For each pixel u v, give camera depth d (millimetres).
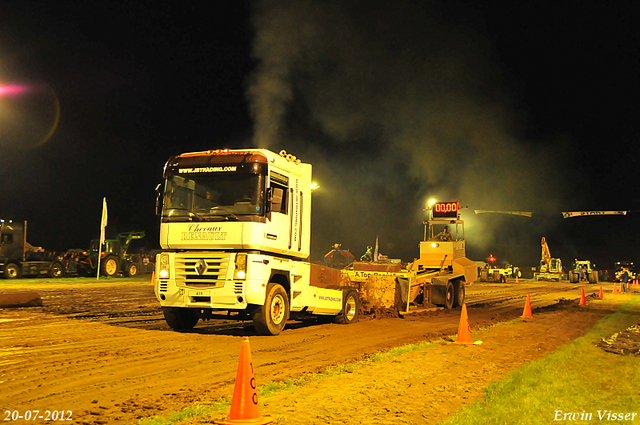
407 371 8000
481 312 18984
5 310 14719
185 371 7641
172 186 11484
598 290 36875
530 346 10867
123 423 5273
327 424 5371
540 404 6289
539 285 44188
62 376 7090
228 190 11078
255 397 5305
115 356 8500
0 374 7086
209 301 10836
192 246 11078
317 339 11242
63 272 32125
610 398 6656
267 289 11141
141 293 22844
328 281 13961
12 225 29484
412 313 17688
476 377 7789
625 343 11281
